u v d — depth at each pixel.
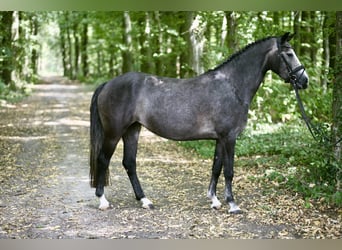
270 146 9.66
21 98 21.66
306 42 13.61
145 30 17.20
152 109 6.01
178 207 6.40
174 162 9.63
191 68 11.92
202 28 11.80
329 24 9.54
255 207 6.30
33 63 36.41
